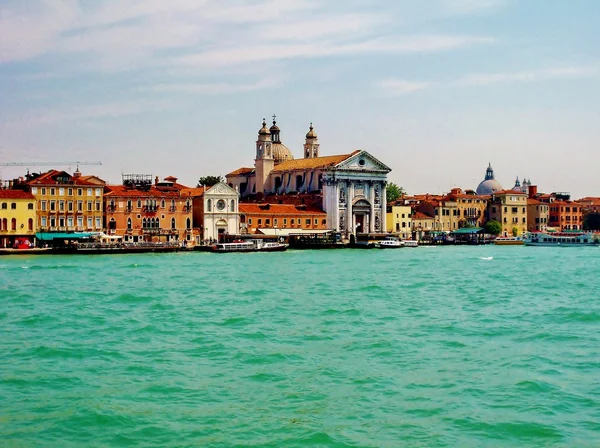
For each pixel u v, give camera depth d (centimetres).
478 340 4962
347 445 3064
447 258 14388
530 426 3250
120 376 4041
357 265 12144
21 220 15275
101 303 6850
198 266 11775
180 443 3095
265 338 5038
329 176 19888
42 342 4934
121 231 16538
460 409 3472
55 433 3206
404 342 4888
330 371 4131
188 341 4947
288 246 18562
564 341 4919
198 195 17750
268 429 3241
